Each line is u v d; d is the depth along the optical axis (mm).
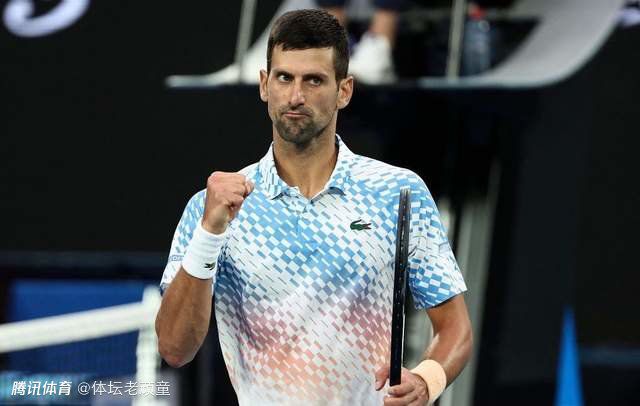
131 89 23734
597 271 22594
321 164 10180
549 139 21406
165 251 23516
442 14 20781
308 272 9977
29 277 24969
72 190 23828
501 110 20219
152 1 23797
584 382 22891
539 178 21391
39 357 23906
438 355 10242
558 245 21797
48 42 24047
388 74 19906
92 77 23875
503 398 21078
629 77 22250
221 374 25016
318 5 21531
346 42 9914
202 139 23469
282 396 10078
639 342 22594
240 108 23312
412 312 20422
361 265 10008
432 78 21016
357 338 10039
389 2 20234
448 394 20562
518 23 20703
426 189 10391
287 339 10031
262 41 21609
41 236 23875
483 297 20516
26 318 24969
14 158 23984
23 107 24016
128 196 23688
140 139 23672
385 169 10344
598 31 19391
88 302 25016
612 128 22328
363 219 10062
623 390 22922
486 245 20609
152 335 21375
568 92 21406
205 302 9820
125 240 23656
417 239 10312
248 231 10031
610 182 22406
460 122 21078
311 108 9695
